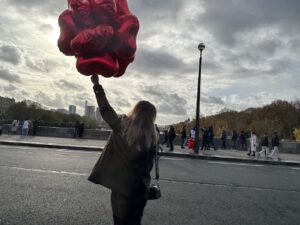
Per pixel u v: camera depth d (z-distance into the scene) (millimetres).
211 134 20766
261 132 66062
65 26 2467
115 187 2467
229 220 4941
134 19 2547
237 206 5828
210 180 8570
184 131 20922
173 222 4680
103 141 21219
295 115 80625
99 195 5895
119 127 2516
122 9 2566
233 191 7219
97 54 2434
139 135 2465
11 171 7832
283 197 6914
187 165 12047
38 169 8359
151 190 2674
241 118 81250
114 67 2479
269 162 15578
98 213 4816
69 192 6004
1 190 5855
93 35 2367
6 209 4746
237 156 17250
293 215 5445
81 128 23594
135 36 2582
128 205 2498
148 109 2539
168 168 10672
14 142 16312
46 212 4723
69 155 12586
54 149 15172
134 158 2469
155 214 5027
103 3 2439
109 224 4355
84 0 2457
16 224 4145
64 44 2502
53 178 7258
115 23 2506
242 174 10430
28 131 23734
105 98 2562
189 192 6777
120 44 2477
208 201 6066
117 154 2504
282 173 11500
